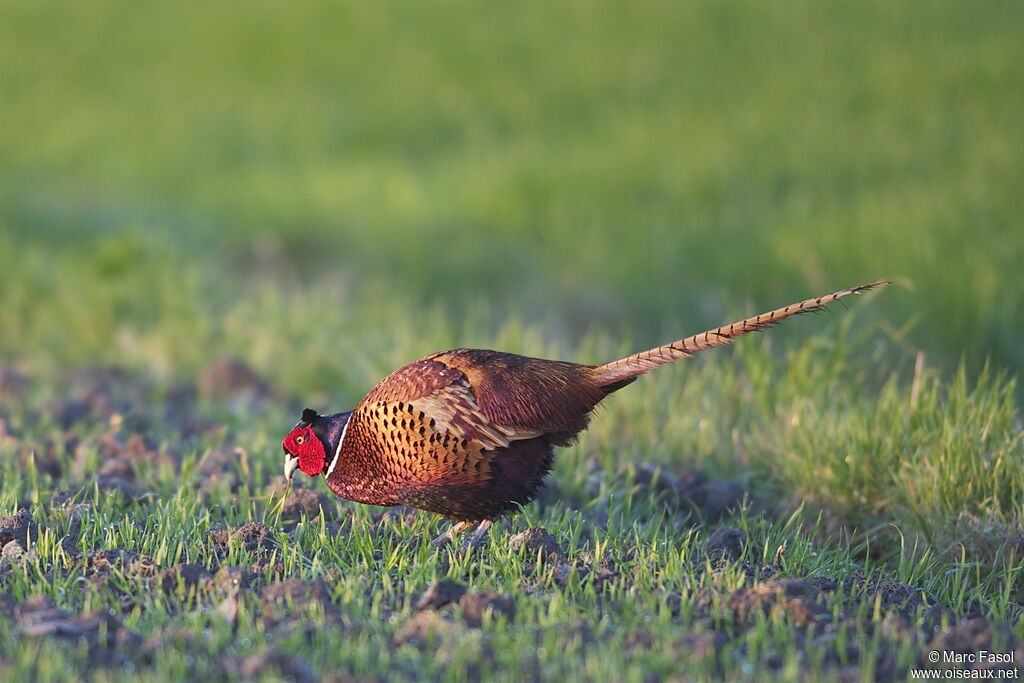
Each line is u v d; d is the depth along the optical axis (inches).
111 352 725.3
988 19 1389.0
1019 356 669.9
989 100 1130.0
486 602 326.3
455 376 380.2
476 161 1172.5
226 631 311.1
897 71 1239.5
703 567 378.0
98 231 1040.8
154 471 479.5
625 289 855.1
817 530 437.1
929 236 799.7
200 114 1497.3
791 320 755.4
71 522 398.0
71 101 1601.9
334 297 832.9
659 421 555.8
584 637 314.3
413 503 387.5
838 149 1045.8
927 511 437.7
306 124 1411.2
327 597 338.6
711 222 928.3
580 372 391.9
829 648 315.0
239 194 1173.7
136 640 304.3
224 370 652.1
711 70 1350.9
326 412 619.8
